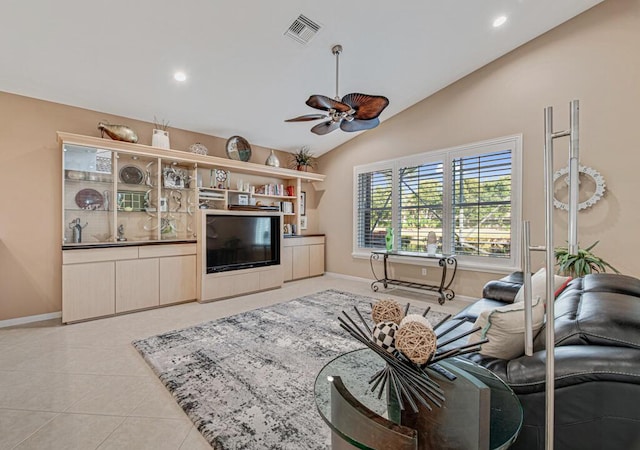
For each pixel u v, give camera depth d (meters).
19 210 3.38
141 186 4.15
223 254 4.43
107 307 3.54
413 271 4.93
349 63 3.62
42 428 1.68
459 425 0.99
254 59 3.35
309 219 6.52
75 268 3.34
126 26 2.70
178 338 2.90
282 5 2.72
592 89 3.27
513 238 3.85
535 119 3.67
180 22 2.74
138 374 2.26
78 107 3.73
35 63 2.98
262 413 1.79
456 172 4.38
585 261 2.91
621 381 0.96
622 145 3.11
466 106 4.26
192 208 4.57
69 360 2.47
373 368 1.47
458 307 3.97
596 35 3.24
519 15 3.22
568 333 1.18
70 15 2.53
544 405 1.07
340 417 1.07
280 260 5.12
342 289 5.03
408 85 4.31
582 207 3.30
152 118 4.24
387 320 1.39
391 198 5.20
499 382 1.13
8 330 3.14
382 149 5.33
